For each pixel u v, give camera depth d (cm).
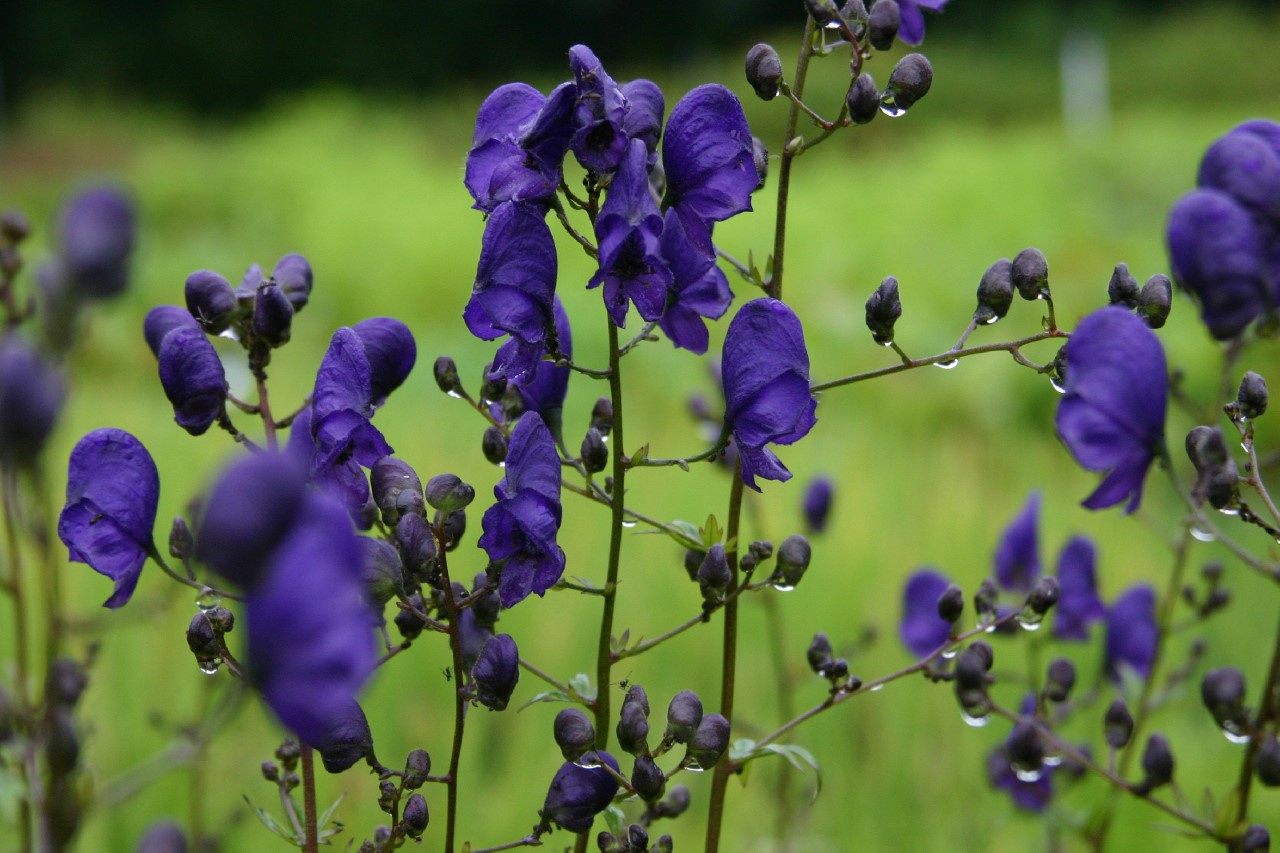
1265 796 659
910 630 486
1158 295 319
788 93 314
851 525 1011
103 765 618
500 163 286
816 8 311
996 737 738
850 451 1236
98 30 5431
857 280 2009
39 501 356
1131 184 3069
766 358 293
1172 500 1197
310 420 288
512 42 5922
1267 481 1266
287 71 5644
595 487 302
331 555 180
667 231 308
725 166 294
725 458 570
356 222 2612
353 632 178
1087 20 5509
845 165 3484
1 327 412
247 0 5572
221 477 174
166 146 4425
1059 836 517
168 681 686
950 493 1135
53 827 286
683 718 281
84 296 252
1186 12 5769
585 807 287
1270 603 939
